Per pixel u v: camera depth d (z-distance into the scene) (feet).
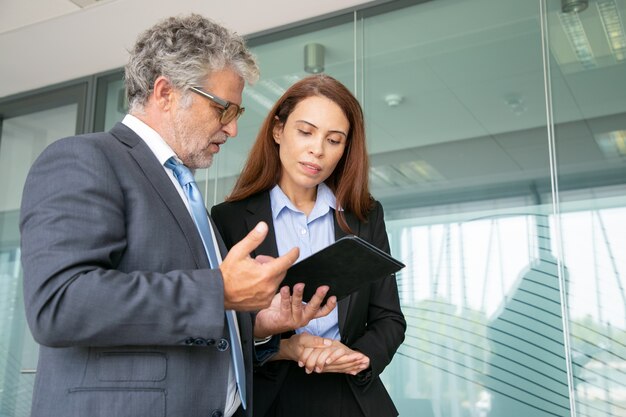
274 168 5.96
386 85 12.25
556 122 10.50
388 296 5.78
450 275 10.51
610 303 9.30
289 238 5.75
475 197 10.71
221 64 4.36
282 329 4.67
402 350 10.50
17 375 14.23
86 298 3.34
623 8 10.55
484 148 10.93
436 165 11.25
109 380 3.57
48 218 3.51
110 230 3.63
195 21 4.49
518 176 10.50
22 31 14.20
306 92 5.74
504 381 9.70
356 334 5.49
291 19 13.46
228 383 4.24
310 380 5.26
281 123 5.93
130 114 4.46
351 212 5.96
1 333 14.75
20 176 16.20
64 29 14.07
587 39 10.66
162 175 4.12
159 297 3.45
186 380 3.74
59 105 16.25
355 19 12.91
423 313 10.55
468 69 11.55
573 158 10.18
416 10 12.37
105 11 13.39
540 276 9.84
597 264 9.52
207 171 12.85
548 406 9.34
